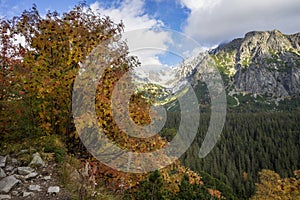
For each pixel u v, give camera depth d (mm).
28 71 7312
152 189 7465
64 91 7699
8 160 6020
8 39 7590
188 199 9586
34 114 7953
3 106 7453
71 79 7211
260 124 97000
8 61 7348
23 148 6840
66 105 8016
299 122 93500
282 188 20891
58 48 7770
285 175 62500
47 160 6254
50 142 7152
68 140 8156
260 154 72938
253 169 67562
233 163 67312
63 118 8250
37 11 8195
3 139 7367
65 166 5961
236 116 110875
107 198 5238
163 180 8375
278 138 83438
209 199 11828
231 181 55781
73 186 5285
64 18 8055
